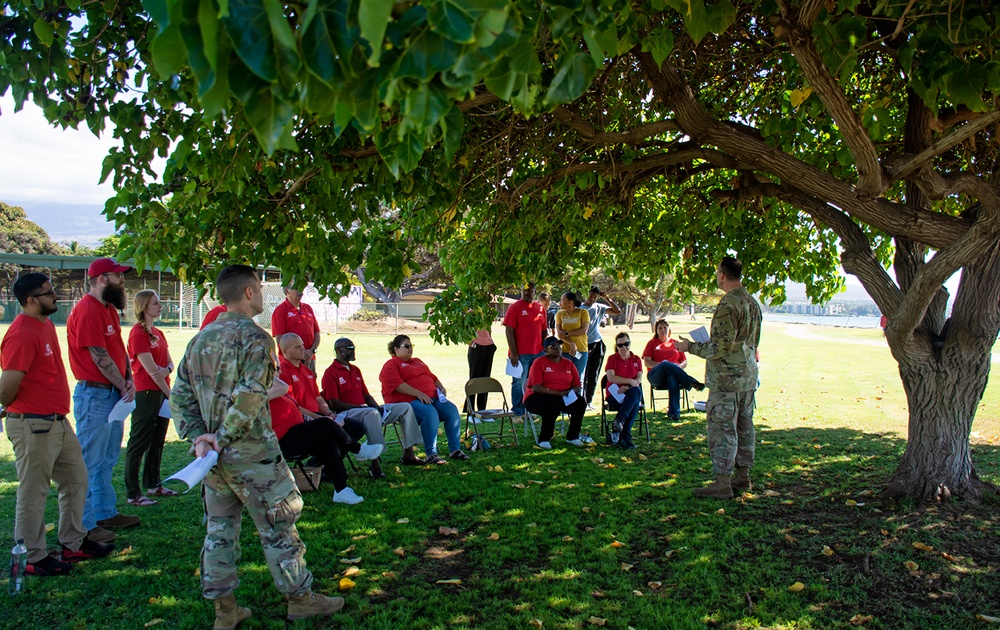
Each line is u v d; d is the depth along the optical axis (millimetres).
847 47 3525
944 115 5105
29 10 3346
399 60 1255
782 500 5754
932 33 3277
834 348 25672
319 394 6738
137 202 4258
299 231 4625
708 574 4227
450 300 6000
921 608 3697
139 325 5648
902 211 4512
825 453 7684
